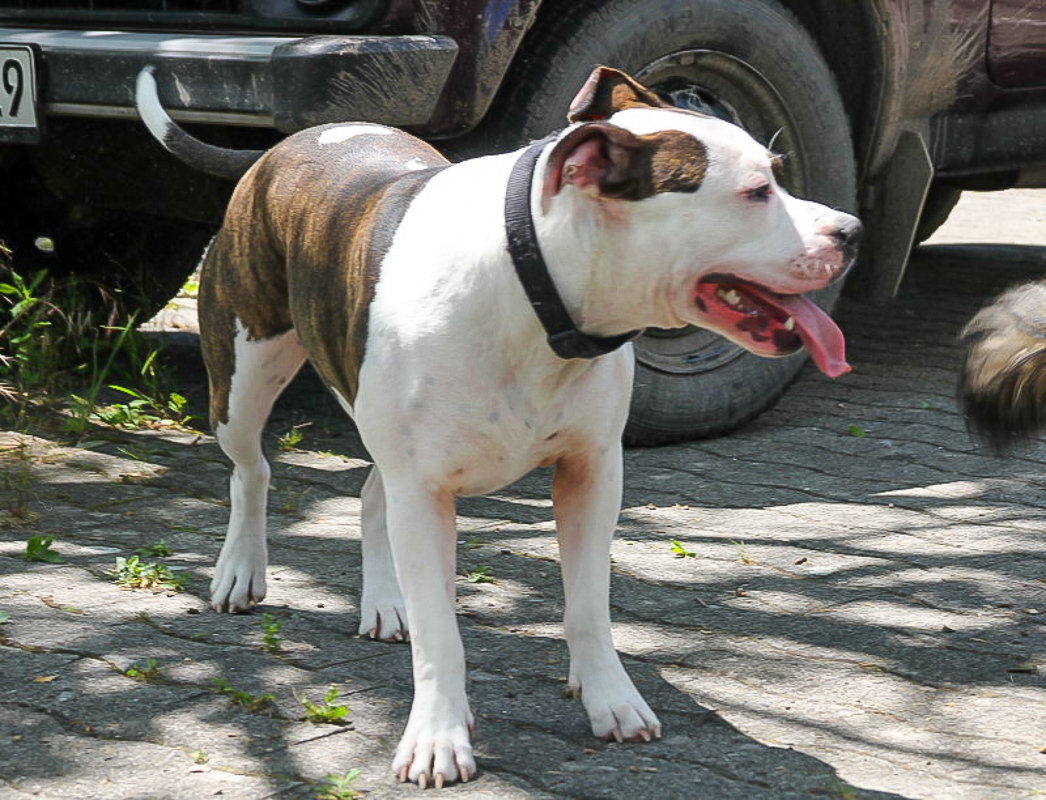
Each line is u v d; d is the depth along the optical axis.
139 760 3.71
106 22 6.50
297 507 5.91
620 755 3.76
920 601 4.91
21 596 4.88
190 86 5.70
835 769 3.67
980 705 4.08
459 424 3.58
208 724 3.93
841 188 6.97
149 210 7.02
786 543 5.51
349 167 4.21
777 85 6.68
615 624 4.71
